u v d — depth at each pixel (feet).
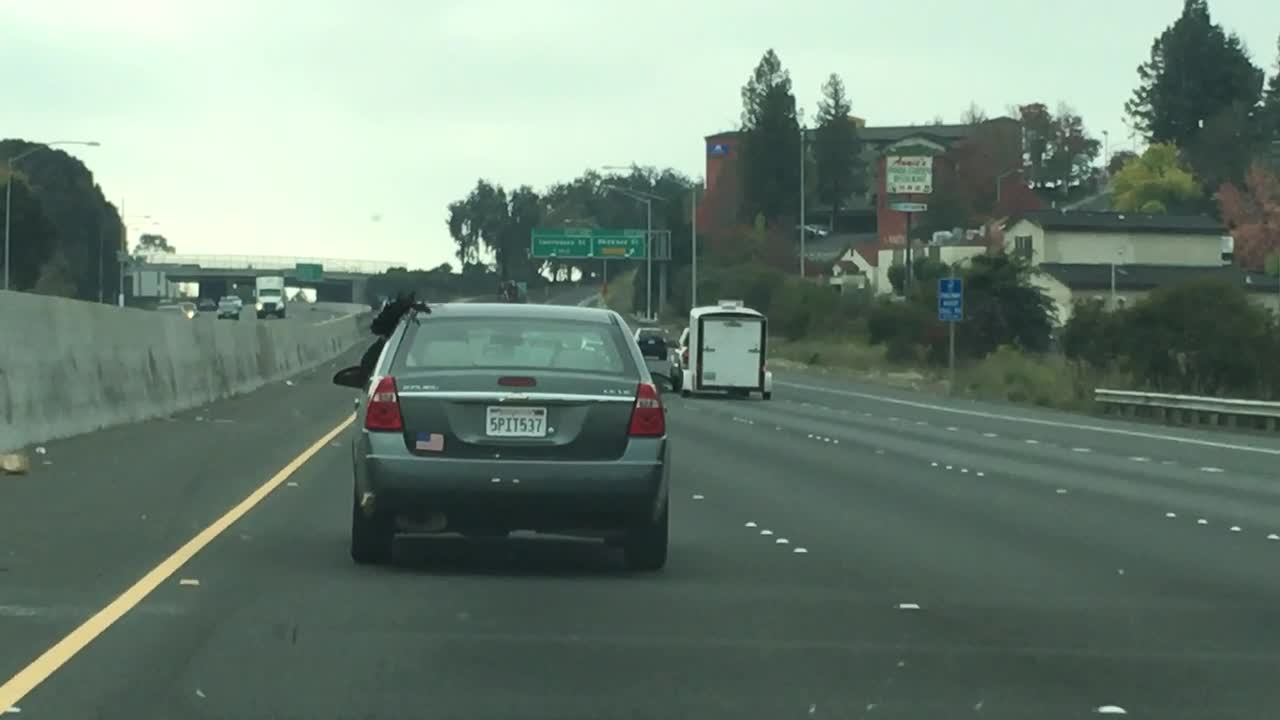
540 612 34.68
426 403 38.65
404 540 46.60
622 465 38.75
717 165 587.68
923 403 163.02
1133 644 32.60
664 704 26.40
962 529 53.01
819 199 612.29
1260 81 545.03
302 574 39.22
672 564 42.83
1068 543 49.83
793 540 48.78
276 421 98.99
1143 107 554.87
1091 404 158.92
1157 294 185.98
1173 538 52.01
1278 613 36.83
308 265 545.85
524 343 40.42
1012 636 33.19
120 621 32.55
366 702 26.11
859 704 26.73
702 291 412.16
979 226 534.78
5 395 68.64
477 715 25.40
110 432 83.51
